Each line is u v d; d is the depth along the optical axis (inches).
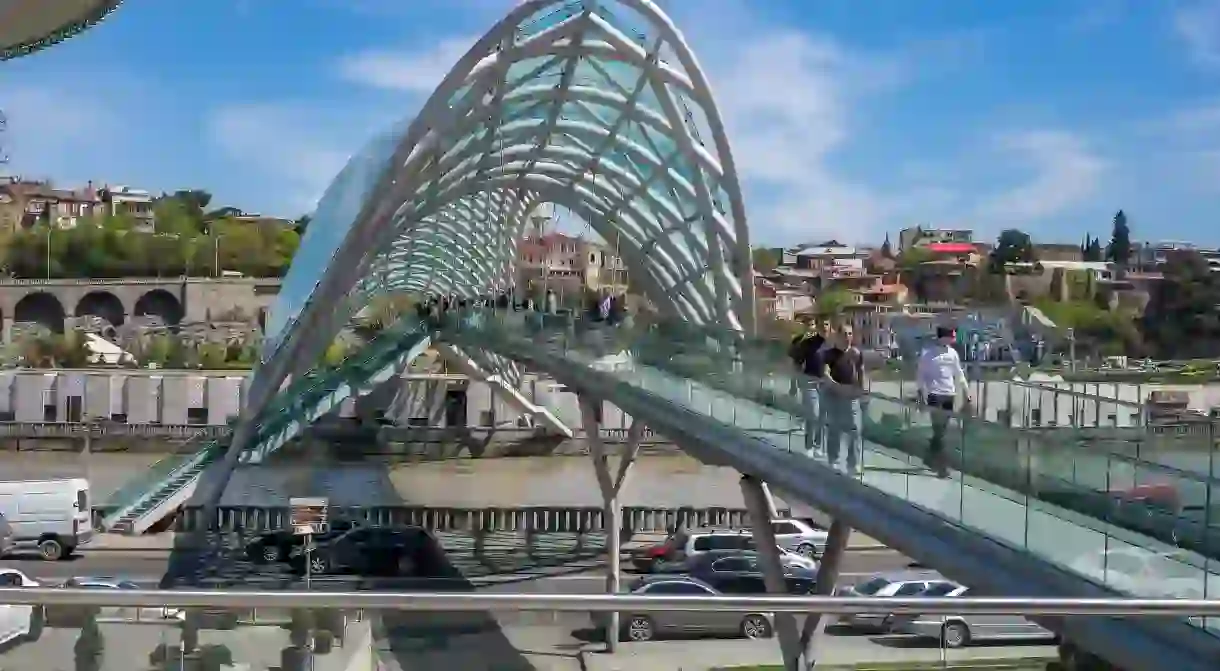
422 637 275.1
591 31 1649.9
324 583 1640.0
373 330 5649.6
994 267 6323.8
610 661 287.1
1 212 7564.0
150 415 3462.1
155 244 7017.7
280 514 2043.6
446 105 1569.9
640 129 2006.6
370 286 3425.2
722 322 1953.7
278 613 272.4
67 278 6461.6
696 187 1910.7
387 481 2910.9
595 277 3676.2
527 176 2413.9
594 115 2028.8
